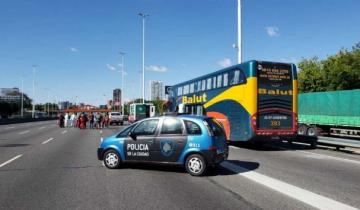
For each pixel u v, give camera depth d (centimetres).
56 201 750
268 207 702
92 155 1517
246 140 1756
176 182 949
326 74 4231
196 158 1041
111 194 812
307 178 1004
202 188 874
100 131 3456
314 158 1464
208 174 1069
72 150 1709
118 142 1151
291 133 1784
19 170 1134
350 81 3938
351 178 1005
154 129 1116
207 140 1042
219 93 2048
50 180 973
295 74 1811
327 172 1108
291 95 1797
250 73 1742
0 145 1967
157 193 822
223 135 1131
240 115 1809
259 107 1742
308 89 4453
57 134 2970
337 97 2539
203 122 1066
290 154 1612
